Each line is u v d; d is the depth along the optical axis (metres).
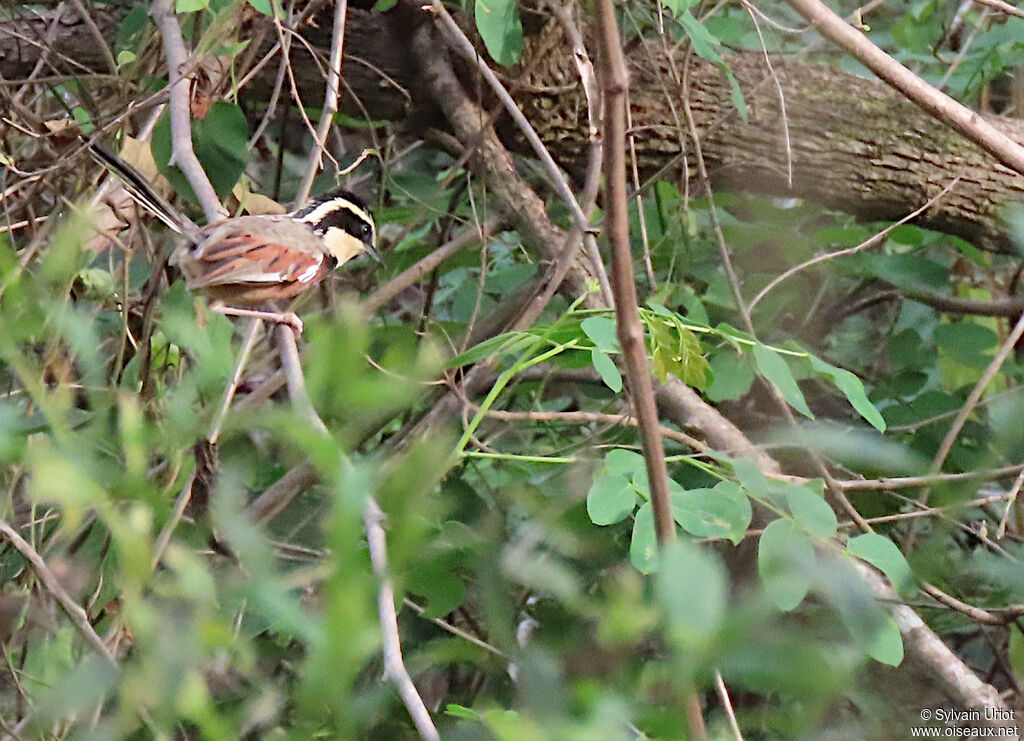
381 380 3.12
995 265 12.53
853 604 4.32
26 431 3.58
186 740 4.54
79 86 9.59
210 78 9.13
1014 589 4.08
